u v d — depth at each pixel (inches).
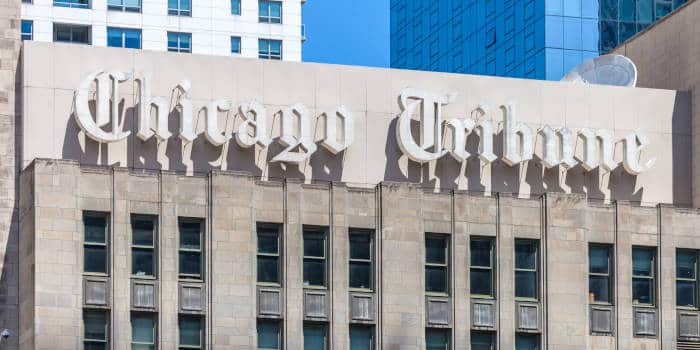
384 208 4082.2
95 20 7199.8
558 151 4313.5
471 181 4264.3
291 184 4030.5
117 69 4089.6
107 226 3922.2
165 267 3929.6
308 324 4023.1
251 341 3959.2
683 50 4522.6
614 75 4542.3
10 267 4001.0
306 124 4148.6
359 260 4069.9
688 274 4286.4
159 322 3917.3
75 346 3855.8
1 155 4030.5
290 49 7485.2
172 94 4114.2
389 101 4249.5
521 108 4340.6
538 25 7667.3
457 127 4232.3
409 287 4072.3
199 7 7367.1
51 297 3855.8
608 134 4345.5
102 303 3890.3
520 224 4165.8
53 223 3875.5
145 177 3949.3
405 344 4055.1
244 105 4114.2
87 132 4010.8
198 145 4101.9
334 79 4224.9
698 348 4254.4
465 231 4128.9
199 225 3986.2
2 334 3905.0
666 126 4441.4
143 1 7278.5
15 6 4089.6
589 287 4217.5
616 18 7726.4
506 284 4136.3
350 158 4205.2
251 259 3981.3
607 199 4362.7
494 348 4124.0
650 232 4254.4
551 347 4141.2
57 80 4050.2
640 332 4220.0
